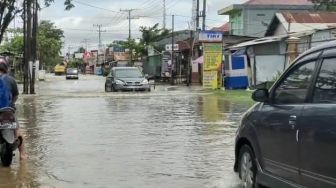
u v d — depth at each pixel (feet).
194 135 42.09
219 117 56.13
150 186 25.25
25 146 36.94
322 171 17.46
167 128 46.60
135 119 54.19
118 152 34.30
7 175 27.68
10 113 29.27
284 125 19.98
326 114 17.47
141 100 82.74
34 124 50.42
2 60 30.55
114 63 287.69
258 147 22.34
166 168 29.37
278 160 20.53
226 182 26.00
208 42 120.06
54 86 151.23
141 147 36.22
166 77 184.24
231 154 33.58
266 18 177.68
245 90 111.75
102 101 80.94
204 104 74.59
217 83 120.57
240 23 181.37
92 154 33.60
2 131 29.19
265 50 125.39
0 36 90.53
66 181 26.25
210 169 29.09
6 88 29.53
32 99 87.56
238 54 121.08
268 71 123.34
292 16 137.08
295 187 19.26
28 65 105.70
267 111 21.74
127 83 106.42
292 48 116.67
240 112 61.98
